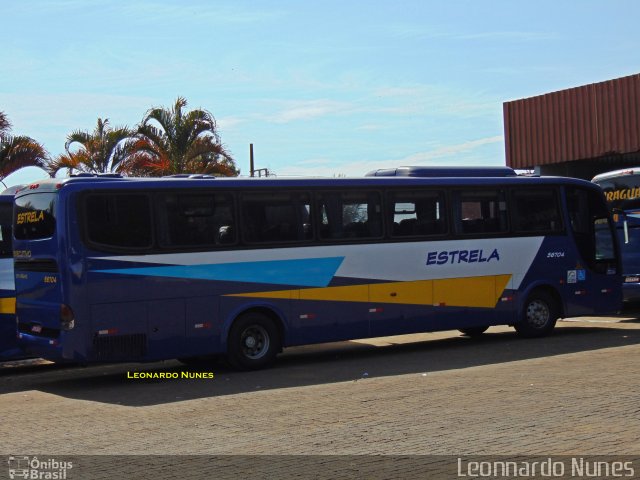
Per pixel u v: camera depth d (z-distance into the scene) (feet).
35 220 48.47
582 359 49.98
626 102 92.43
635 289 73.26
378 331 54.95
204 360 57.26
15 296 52.39
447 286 57.47
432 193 57.57
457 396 39.06
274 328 51.70
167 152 96.63
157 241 48.26
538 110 102.83
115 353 46.73
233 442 31.58
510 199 60.54
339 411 36.76
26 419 37.83
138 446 31.53
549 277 61.77
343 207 54.29
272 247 51.65
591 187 64.34
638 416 33.32
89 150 92.84
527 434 30.91
